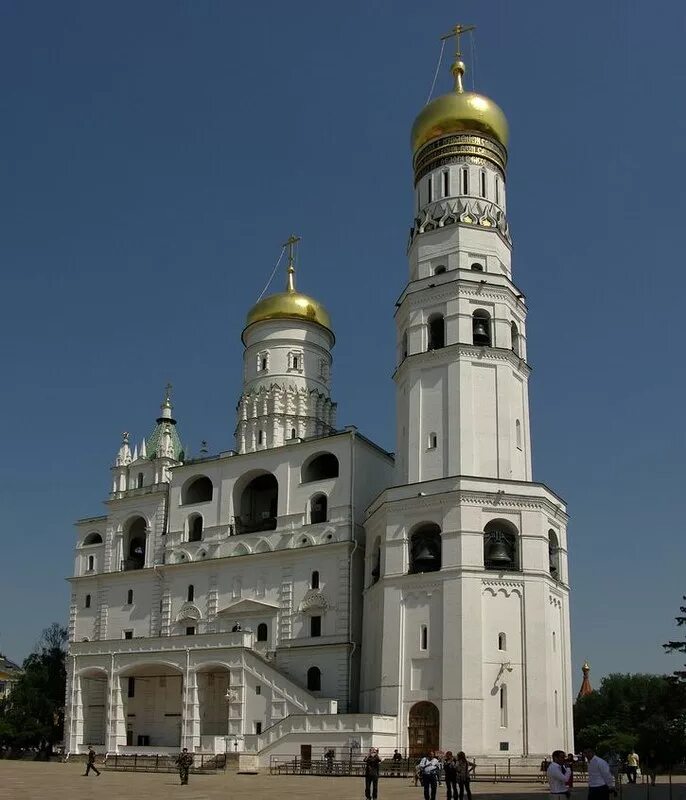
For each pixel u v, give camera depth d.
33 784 48.28
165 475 90.94
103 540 92.44
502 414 70.44
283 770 62.97
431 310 74.25
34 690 97.44
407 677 63.69
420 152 80.81
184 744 72.38
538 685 61.97
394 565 66.75
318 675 73.38
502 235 77.31
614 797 42.41
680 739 87.62
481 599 63.31
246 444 90.00
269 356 92.81
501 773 58.25
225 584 81.31
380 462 81.44
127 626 86.38
